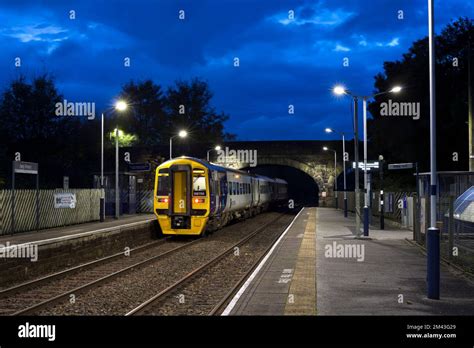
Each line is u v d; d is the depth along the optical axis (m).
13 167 24.48
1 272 13.12
